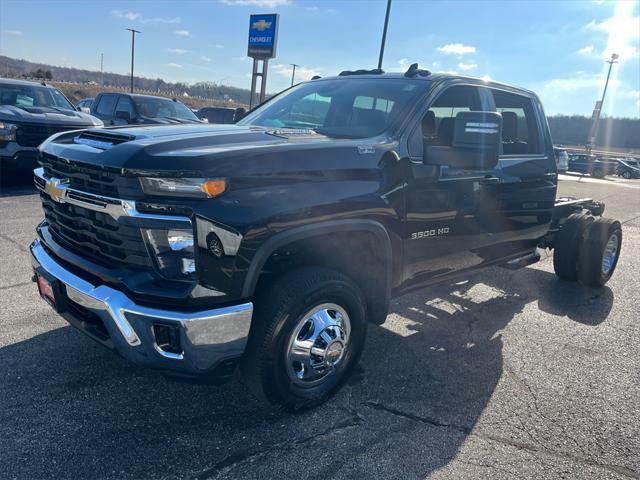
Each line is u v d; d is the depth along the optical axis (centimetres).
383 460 263
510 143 448
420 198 335
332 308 291
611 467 267
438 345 404
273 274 286
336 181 282
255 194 248
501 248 442
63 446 259
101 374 328
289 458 260
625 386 353
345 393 324
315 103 392
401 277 343
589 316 487
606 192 1989
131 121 1248
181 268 244
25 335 373
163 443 266
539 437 290
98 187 257
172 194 236
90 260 274
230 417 292
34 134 910
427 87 357
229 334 248
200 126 336
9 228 654
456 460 266
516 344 414
